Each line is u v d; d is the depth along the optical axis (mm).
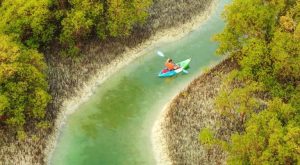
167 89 50281
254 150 36375
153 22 57344
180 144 42500
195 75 52188
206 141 40188
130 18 52594
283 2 48719
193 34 58219
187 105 46406
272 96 46625
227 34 50594
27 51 45469
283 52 44875
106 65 51875
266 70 46781
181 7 59938
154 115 47000
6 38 44312
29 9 47344
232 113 45000
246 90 43688
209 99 47000
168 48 55938
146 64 53469
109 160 42406
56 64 50000
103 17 52188
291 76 46375
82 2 49500
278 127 36750
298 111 42031
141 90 50094
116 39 54094
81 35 51312
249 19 49062
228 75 49250
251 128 37219
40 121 44219
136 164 41969
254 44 47562
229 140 42719
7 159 40688
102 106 47938
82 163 42062
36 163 41062
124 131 45312
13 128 42750
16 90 41938
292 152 34875
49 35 49938
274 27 48625
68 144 43812
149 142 44031
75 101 47844
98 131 45250
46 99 43375
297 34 45250
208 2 62656
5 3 48094
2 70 41062
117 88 50156
